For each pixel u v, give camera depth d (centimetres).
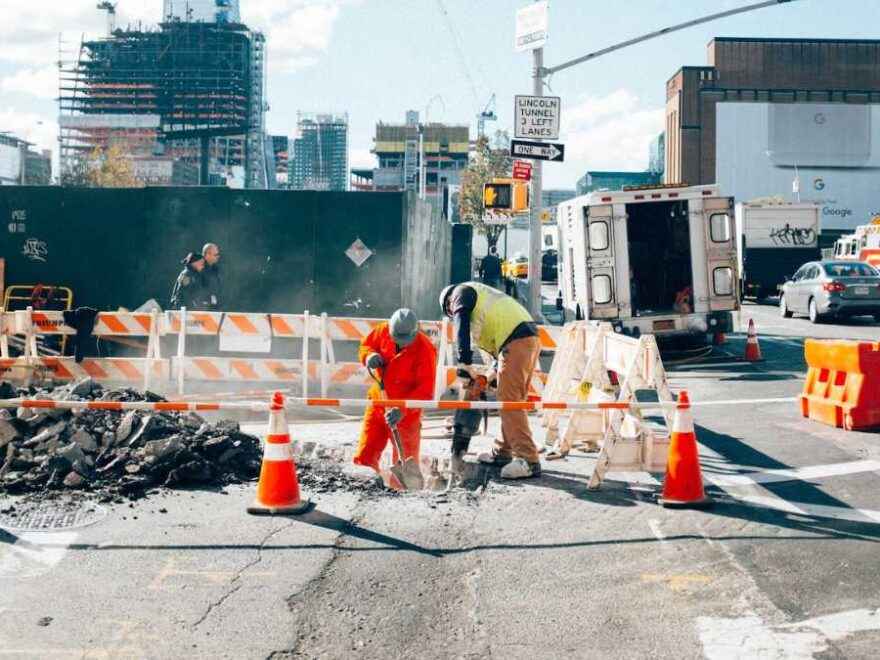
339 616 536
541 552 648
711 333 1891
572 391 1048
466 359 867
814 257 3900
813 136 10588
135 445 868
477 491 820
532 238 2305
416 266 1939
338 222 1697
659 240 2169
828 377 1163
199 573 602
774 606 547
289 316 1383
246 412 1280
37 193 1727
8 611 537
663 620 530
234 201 1705
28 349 1369
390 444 1009
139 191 1716
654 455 822
